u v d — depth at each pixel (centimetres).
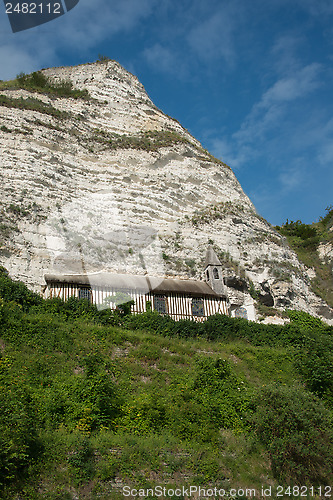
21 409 1844
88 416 2031
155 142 5359
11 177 3888
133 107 6044
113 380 2361
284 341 3291
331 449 2152
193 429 2166
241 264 4350
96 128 5334
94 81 6153
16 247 3434
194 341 3016
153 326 3056
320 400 2453
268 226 5103
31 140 4341
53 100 5372
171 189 4794
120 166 4753
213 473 1997
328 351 2956
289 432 2183
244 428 2270
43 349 2425
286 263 4656
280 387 2431
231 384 2473
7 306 2639
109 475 1820
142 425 2109
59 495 1675
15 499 1623
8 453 1681
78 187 4275
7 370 2177
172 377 2492
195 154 5462
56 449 1834
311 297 4791
